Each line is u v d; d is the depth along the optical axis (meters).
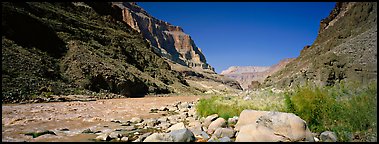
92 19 86.69
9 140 9.36
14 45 41.62
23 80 32.91
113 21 97.50
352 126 10.27
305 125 9.11
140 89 52.94
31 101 28.20
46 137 9.99
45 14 62.75
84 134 10.71
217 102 17.00
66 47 52.62
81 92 39.41
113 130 11.66
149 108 23.09
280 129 9.02
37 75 36.84
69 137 10.05
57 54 48.94
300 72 40.00
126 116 17.05
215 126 11.46
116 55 65.25
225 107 15.38
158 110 21.27
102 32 77.88
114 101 33.25
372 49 34.06
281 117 9.27
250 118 10.85
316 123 11.12
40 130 11.37
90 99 35.28
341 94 11.98
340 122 10.73
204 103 16.86
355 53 36.00
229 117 14.08
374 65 26.88
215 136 10.02
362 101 10.85
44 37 50.25
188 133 9.09
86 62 47.19
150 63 81.00
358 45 39.72
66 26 61.50
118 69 52.31
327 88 12.72
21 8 56.44
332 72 27.94
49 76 39.41
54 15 64.88
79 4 93.75
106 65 51.03
